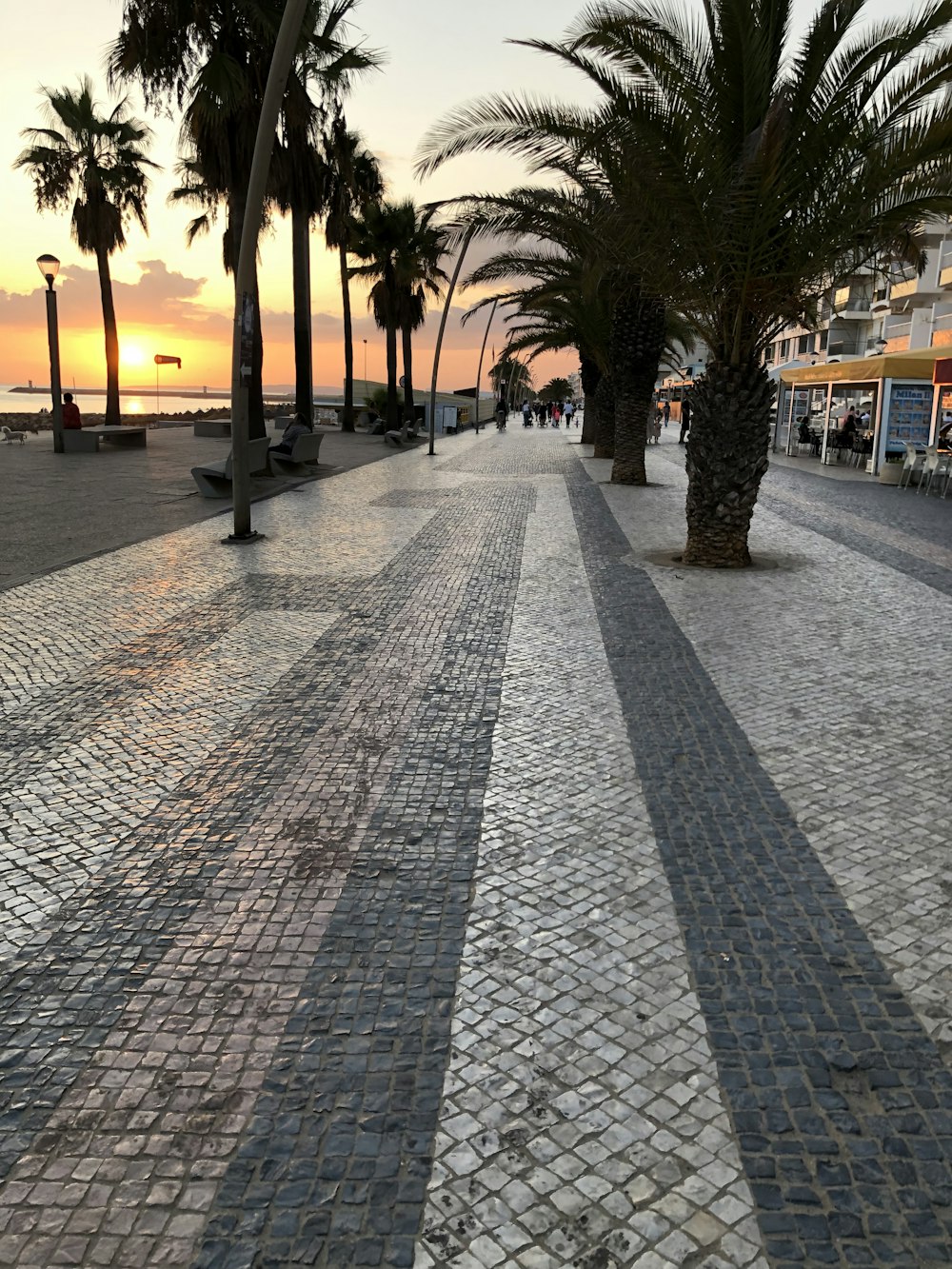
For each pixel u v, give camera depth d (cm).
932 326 4344
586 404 3353
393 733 464
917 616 710
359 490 1623
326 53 1856
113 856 341
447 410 4444
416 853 344
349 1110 221
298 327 2481
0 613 700
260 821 370
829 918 301
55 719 482
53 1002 260
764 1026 250
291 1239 189
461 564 915
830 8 762
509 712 495
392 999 261
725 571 888
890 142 771
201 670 564
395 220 3769
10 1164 206
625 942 288
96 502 1364
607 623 685
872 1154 209
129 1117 219
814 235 801
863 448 2233
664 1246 187
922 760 431
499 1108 222
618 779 410
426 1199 197
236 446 1017
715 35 785
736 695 522
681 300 888
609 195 947
